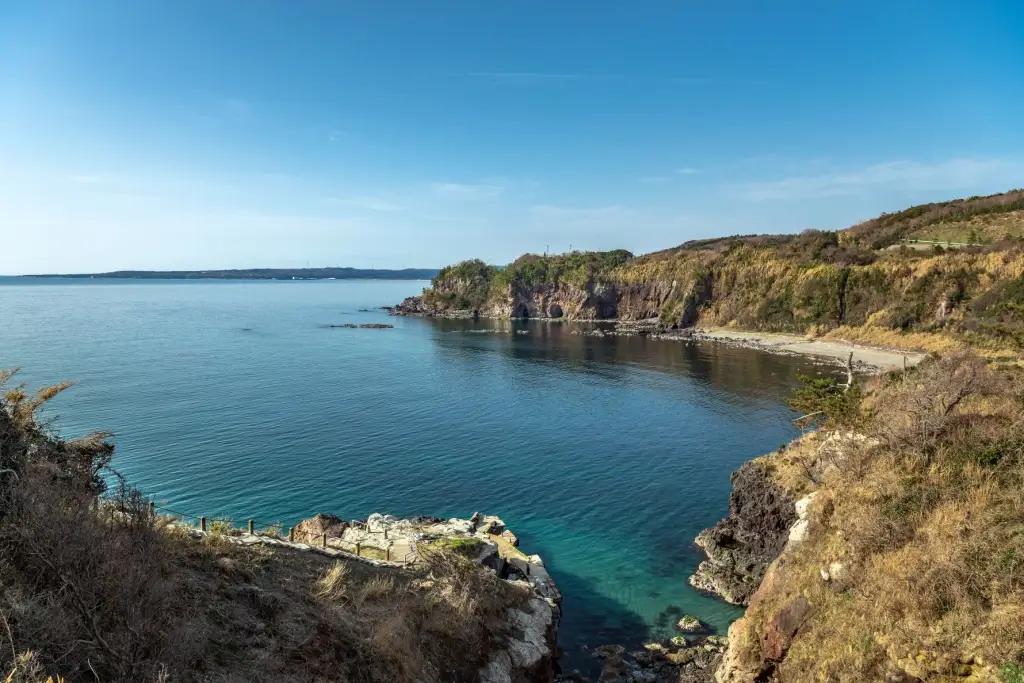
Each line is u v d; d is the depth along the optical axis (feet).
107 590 42.22
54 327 462.19
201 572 54.65
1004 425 65.16
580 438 190.70
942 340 325.21
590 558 115.24
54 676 35.06
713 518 132.26
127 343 377.91
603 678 79.92
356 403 231.71
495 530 121.29
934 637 47.70
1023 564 47.57
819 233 630.74
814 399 107.14
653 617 96.12
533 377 296.10
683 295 553.64
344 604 61.16
